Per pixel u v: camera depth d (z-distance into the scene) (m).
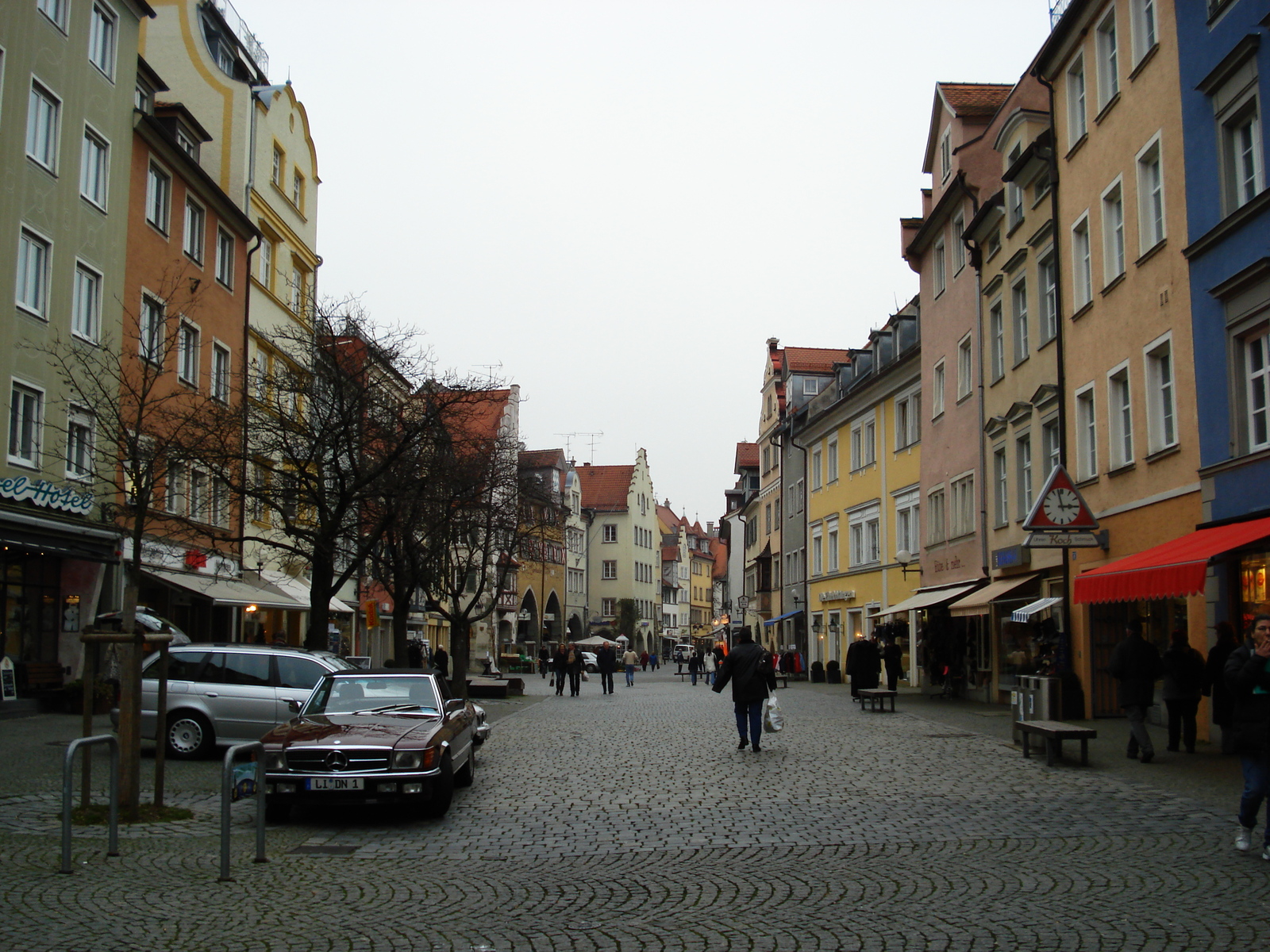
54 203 23.53
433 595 34.84
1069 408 23.30
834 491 47.78
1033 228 25.88
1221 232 16.41
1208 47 17.02
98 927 6.95
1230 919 6.82
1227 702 15.04
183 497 27.58
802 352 58.53
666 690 42.50
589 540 97.44
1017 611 23.47
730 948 6.42
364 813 11.52
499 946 6.53
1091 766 14.47
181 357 29.53
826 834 10.03
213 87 34.94
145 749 16.66
